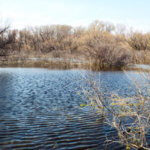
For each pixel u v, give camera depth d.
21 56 41.38
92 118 7.76
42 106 9.42
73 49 44.75
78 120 7.55
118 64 30.89
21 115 8.09
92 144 5.68
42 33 68.00
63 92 12.29
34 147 5.48
